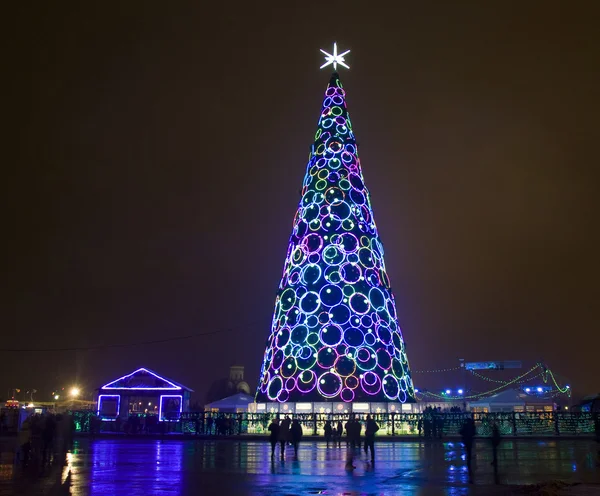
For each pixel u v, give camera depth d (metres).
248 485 19.52
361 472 23.56
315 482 20.34
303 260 59.84
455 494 17.36
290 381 55.44
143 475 22.34
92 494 17.38
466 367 88.31
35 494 17.36
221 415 51.88
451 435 51.25
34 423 29.59
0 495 17.14
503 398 66.00
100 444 41.31
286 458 30.39
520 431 51.56
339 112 66.81
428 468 25.23
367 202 63.62
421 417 51.84
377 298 58.38
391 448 38.31
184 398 57.75
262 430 52.03
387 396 54.66
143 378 57.19
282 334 57.84
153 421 52.47
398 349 57.94
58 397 90.50
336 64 71.75
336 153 64.00
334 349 55.44
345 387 54.28
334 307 56.84
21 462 27.84
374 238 61.94
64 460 28.59
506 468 25.05
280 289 61.28
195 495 17.14
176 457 30.56
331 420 48.84
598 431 49.56
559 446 39.50
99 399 57.66
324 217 60.84
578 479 21.06
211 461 28.34
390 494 17.42
